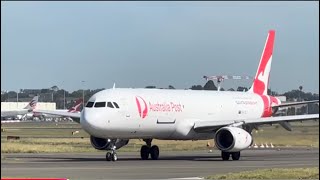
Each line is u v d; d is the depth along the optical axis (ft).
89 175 230.68
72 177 221.87
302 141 549.95
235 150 335.47
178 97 363.76
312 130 583.17
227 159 343.67
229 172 245.24
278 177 216.74
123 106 322.75
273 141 536.83
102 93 324.80
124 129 325.21
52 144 497.46
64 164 293.02
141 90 345.10
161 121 345.72
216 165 291.99
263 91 448.24
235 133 335.26
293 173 226.79
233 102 410.52
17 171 248.52
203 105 381.19
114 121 318.04
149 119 337.11
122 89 335.26
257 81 444.55
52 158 345.72
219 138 341.62
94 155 382.63
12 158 343.46
